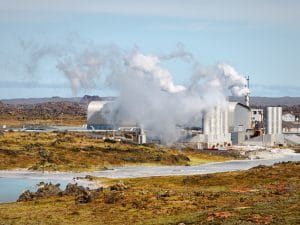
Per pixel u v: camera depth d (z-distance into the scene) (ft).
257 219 244.42
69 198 400.88
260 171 486.38
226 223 241.55
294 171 470.39
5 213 342.64
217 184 455.22
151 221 286.05
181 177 521.65
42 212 342.23
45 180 618.44
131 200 360.89
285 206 271.28
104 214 326.24
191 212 306.55
